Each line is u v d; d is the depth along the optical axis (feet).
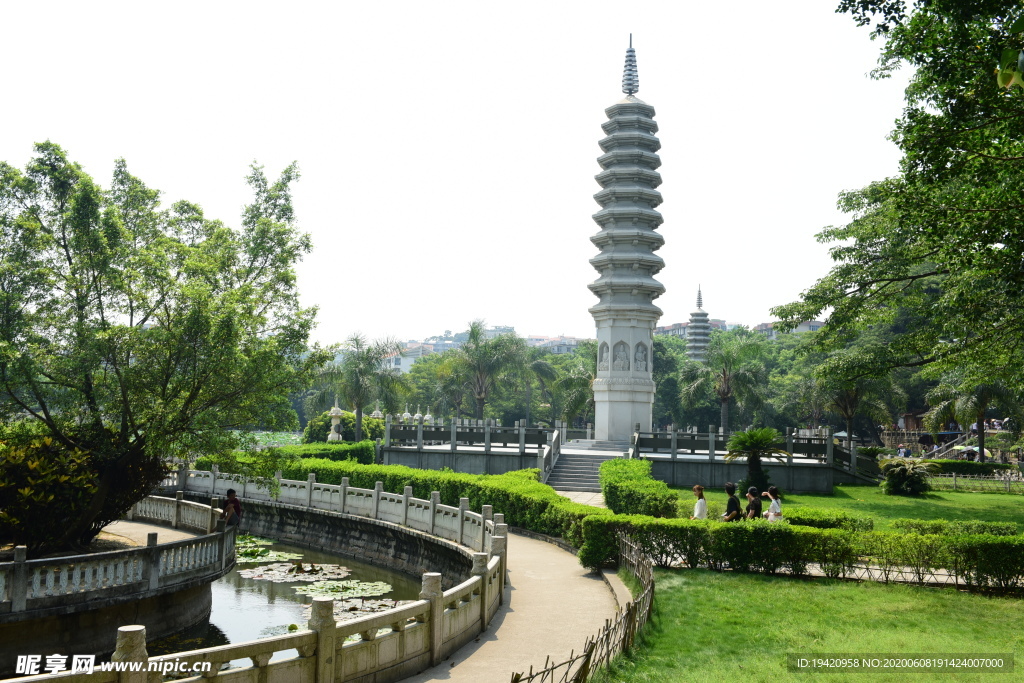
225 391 63.05
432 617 41.22
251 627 62.75
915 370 240.94
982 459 176.45
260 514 110.63
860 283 98.32
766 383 287.07
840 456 138.10
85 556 50.98
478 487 95.09
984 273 72.69
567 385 213.05
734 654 41.29
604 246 160.25
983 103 53.72
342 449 143.74
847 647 42.24
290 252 69.82
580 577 64.90
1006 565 54.65
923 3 55.11
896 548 57.62
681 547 62.95
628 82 166.09
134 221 71.10
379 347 183.62
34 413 60.49
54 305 60.13
